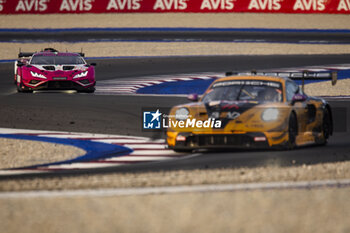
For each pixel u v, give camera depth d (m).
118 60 89.62
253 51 97.81
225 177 22.91
